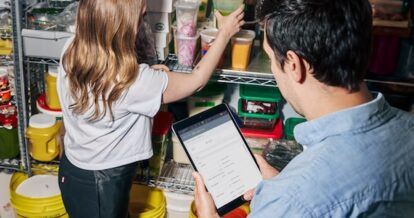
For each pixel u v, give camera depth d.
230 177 1.30
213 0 1.71
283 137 2.04
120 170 1.58
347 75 0.75
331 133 0.74
